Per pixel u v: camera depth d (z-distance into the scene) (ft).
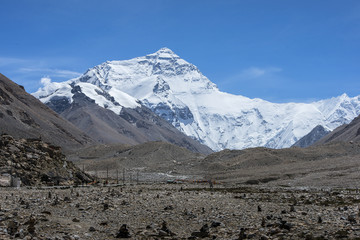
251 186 352.69
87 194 208.64
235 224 131.44
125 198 192.44
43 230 118.21
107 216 144.97
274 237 112.68
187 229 126.93
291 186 350.02
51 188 263.29
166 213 150.92
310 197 219.82
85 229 123.54
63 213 147.84
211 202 187.11
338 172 409.08
